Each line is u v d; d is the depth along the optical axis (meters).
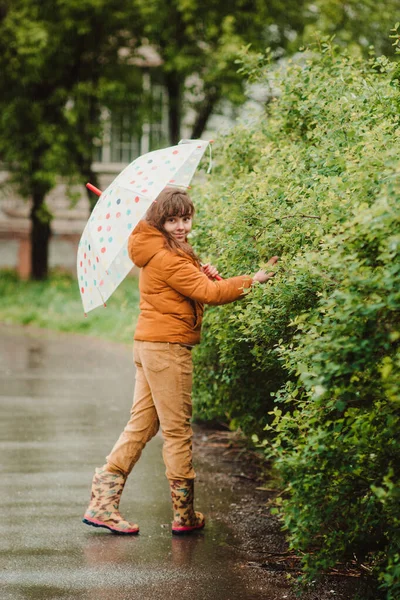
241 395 7.17
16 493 7.45
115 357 16.62
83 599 5.17
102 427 10.23
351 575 5.50
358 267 4.18
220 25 23.42
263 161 6.45
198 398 8.24
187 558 5.90
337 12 22.34
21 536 6.33
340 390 4.27
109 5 24.19
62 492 7.50
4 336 20.05
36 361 15.85
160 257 6.20
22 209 33.28
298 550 5.55
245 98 22.94
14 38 24.56
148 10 23.34
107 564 5.77
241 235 5.79
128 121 28.19
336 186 4.83
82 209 33.25
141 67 27.97
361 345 4.03
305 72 6.93
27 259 33.31
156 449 9.31
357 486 4.78
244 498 7.41
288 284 5.06
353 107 5.95
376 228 4.03
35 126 26.08
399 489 4.12
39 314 23.16
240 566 5.75
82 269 6.40
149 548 6.11
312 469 4.73
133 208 6.14
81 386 13.13
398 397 3.96
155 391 6.36
